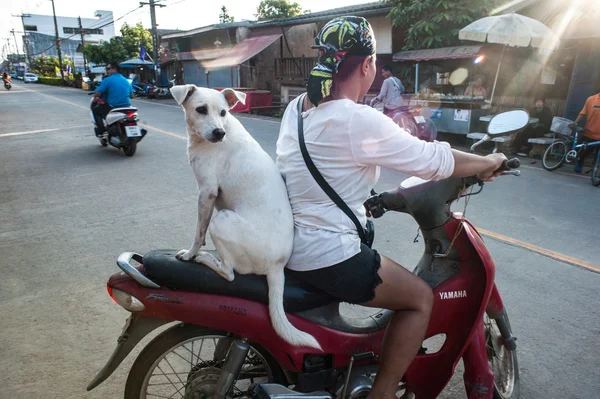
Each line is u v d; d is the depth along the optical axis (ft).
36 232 15.58
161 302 5.82
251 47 59.98
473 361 6.95
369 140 5.39
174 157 27.96
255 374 6.87
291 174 5.89
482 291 6.54
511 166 5.91
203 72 76.28
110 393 8.04
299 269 5.96
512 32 28.78
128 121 27.61
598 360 8.94
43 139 35.32
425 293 6.16
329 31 5.51
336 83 5.65
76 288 11.67
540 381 8.36
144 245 14.42
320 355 6.44
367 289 5.86
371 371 6.61
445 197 6.49
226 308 5.85
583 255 13.61
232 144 6.24
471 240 6.56
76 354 9.05
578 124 25.09
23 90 118.93
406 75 40.83
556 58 34.06
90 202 18.94
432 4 37.22
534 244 14.40
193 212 17.58
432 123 33.30
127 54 115.55
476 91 32.48
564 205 18.62
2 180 22.79
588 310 10.65
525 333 9.77
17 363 8.75
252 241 5.68
